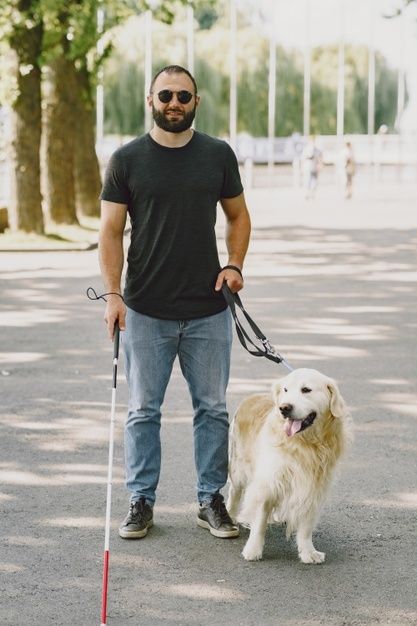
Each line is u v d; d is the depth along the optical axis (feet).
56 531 18.88
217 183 18.62
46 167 83.76
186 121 18.11
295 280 55.26
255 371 33.32
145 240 18.52
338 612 15.39
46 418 27.25
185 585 16.44
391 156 199.52
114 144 170.71
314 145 136.15
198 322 18.80
